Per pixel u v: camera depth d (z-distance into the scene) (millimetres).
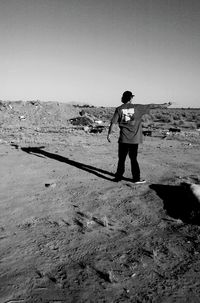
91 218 4180
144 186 5941
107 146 13242
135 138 5930
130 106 5812
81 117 37406
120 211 4508
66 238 3529
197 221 4008
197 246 3324
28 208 4621
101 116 59500
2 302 2322
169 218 4188
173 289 2520
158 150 12055
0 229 3807
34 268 2846
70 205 4777
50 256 3088
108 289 2510
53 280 2641
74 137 18188
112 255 3115
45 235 3611
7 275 2719
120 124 5902
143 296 2422
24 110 39500
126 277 2695
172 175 6977
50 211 4480
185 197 4723
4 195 5328
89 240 3479
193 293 2469
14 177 6758
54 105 43750
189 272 2787
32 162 8688
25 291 2473
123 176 6887
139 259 3031
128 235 3635
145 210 4539
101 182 6320
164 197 5164
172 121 44188
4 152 10680
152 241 3467
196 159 9711
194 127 32000
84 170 7582
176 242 3434
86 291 2477
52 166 8086
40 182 6309
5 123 32688
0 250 3225
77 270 2811
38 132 22922
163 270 2824
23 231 3736
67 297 2395
